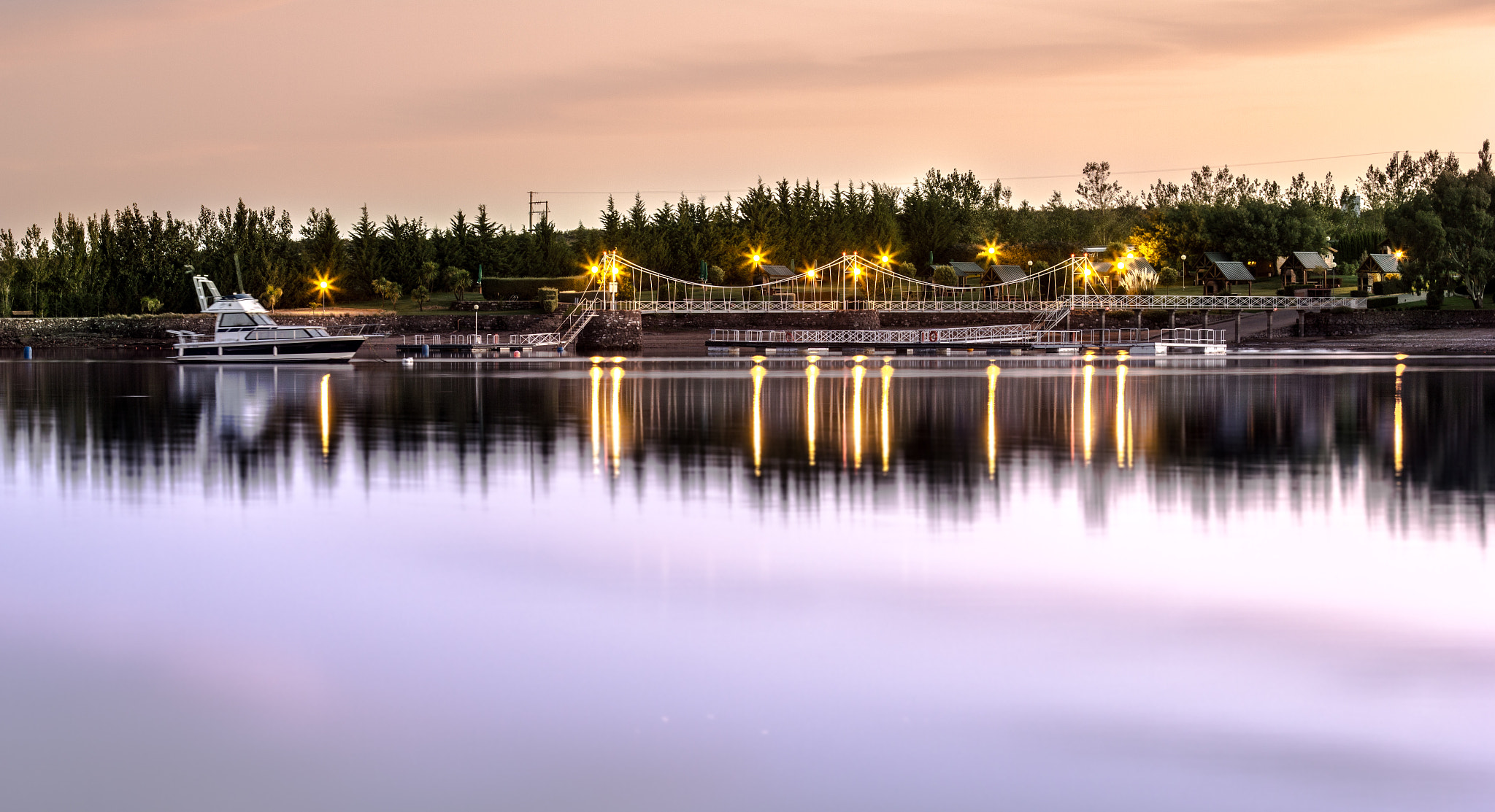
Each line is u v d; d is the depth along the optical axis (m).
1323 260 140.38
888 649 12.62
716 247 143.50
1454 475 25.42
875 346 111.88
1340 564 16.56
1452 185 113.44
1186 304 124.06
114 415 41.47
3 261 137.38
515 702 11.20
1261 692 11.37
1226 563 16.59
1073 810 9.16
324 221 133.62
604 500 22.16
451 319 117.81
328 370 80.00
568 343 112.31
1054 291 134.62
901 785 9.54
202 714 10.95
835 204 159.50
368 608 14.30
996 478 25.00
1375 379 63.88
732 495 22.77
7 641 13.05
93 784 9.63
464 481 24.83
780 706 11.07
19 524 19.80
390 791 9.50
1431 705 11.02
